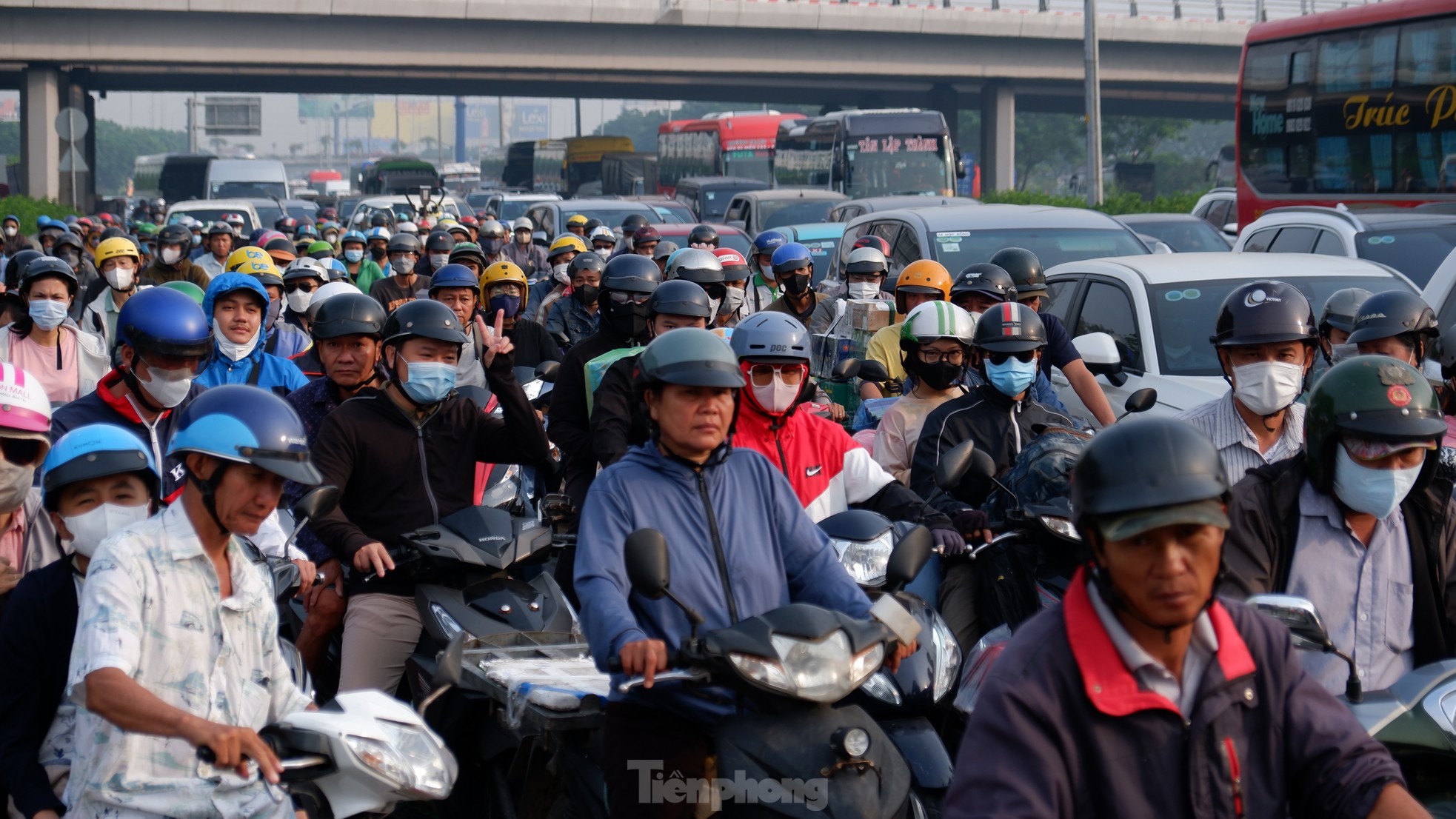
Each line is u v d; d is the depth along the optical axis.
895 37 58.69
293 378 7.92
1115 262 10.70
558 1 53.84
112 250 11.85
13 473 4.54
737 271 10.71
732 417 4.23
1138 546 2.70
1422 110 19.28
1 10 51.72
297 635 6.19
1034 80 62.06
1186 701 2.80
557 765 4.63
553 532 5.86
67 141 56.06
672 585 4.11
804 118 42.59
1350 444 4.12
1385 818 2.74
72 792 3.70
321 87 66.25
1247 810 2.81
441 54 54.50
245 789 3.77
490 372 6.11
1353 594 4.32
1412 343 6.84
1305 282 10.02
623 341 7.13
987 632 5.59
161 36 52.44
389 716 3.59
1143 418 2.81
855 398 9.70
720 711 3.99
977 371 6.86
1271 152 22.28
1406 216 12.95
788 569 4.29
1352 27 20.47
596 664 3.92
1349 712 3.00
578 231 26.66
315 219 44.38
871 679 4.54
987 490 6.30
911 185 36.12
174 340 5.59
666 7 54.75
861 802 3.58
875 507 5.70
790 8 56.31
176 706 3.67
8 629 3.96
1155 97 74.12
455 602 5.31
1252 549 4.29
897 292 9.26
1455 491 5.07
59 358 8.43
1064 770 2.76
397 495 5.81
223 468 3.66
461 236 21.05
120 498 4.05
